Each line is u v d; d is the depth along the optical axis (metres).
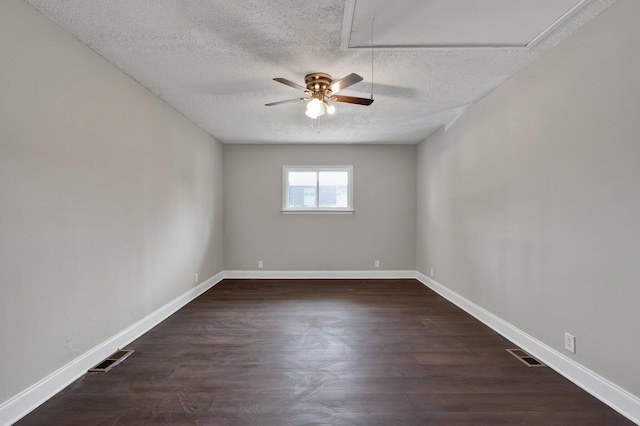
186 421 1.76
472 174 3.58
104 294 2.52
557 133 2.29
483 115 3.33
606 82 1.89
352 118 4.10
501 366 2.39
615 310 1.85
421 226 5.36
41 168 1.96
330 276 5.59
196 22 2.07
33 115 1.90
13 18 1.78
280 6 1.90
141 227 3.04
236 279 5.48
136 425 1.72
